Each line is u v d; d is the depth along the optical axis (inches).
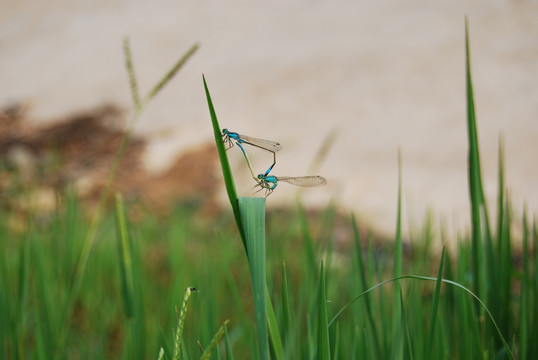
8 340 37.0
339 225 72.6
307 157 98.3
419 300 36.0
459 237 36.7
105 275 43.4
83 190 86.4
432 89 115.3
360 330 35.9
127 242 36.8
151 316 39.3
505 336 35.7
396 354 35.0
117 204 36.6
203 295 37.2
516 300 37.3
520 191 85.0
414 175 92.2
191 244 54.8
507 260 35.9
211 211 82.0
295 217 50.6
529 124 101.6
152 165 98.3
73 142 106.9
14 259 39.3
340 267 39.2
